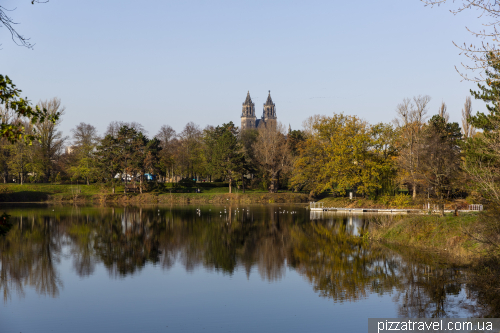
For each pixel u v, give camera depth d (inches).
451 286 932.0
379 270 1114.1
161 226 2108.8
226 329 721.6
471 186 1285.7
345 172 2947.8
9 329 720.3
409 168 2357.3
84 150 4352.9
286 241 1632.6
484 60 524.1
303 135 4252.0
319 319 765.9
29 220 2330.2
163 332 706.2
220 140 4015.8
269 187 4212.6
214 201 3809.1
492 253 966.4
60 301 876.0
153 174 4057.6
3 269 1163.9
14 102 423.8
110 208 3201.3
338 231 1889.8
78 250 1449.3
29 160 3870.6
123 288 975.6
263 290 952.3
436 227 1385.3
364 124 2923.2
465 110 2726.4
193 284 1007.0
